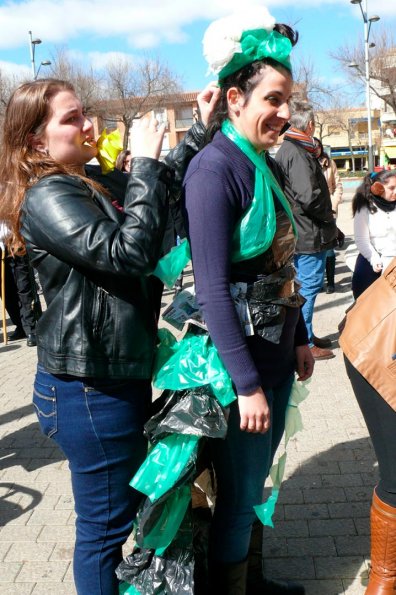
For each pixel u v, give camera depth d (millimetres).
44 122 1932
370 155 29375
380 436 2154
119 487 2031
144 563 2061
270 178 1994
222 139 1951
